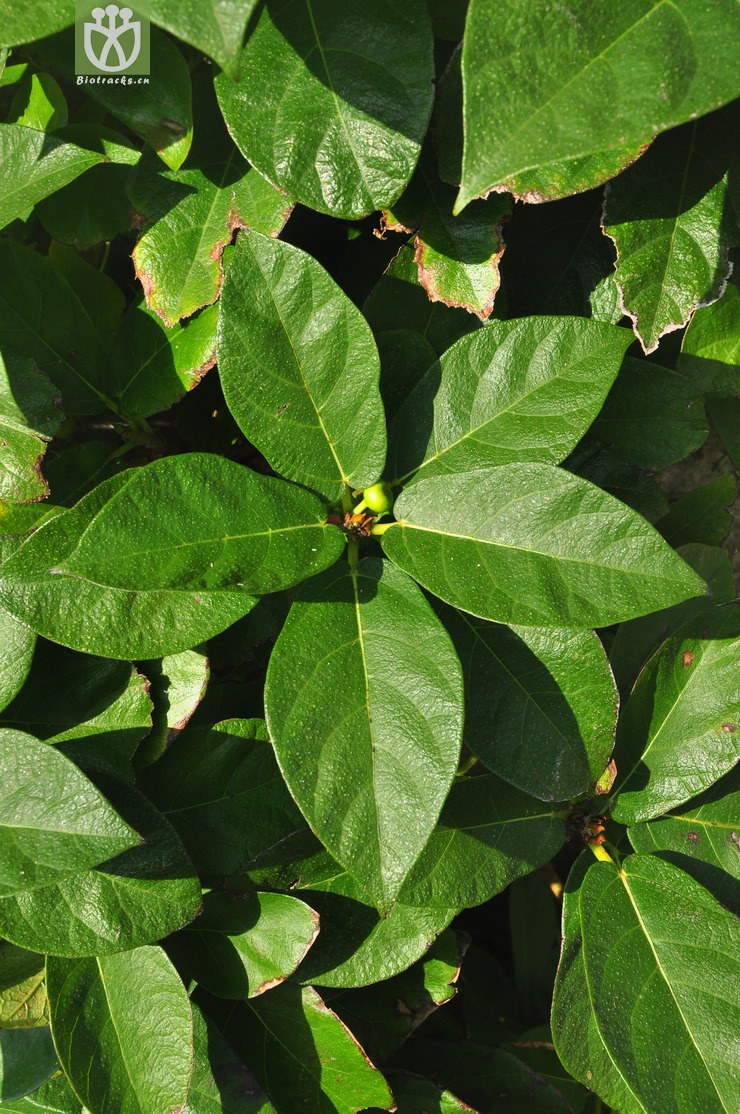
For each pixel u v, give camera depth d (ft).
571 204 2.29
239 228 2.21
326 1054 2.24
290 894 2.23
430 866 2.16
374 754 2.04
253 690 2.36
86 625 2.08
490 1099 2.40
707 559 2.33
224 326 2.09
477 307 2.21
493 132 1.89
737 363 2.28
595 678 2.15
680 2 1.92
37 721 2.21
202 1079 2.21
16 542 2.23
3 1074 2.23
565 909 2.21
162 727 2.23
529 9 1.90
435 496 2.10
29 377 2.21
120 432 2.34
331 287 2.09
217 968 2.21
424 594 2.12
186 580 2.02
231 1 1.83
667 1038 2.15
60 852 2.04
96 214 2.31
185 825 2.22
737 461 2.38
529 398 2.14
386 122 2.10
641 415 2.30
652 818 2.24
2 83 2.32
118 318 2.34
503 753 2.15
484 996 2.68
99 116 2.35
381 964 2.22
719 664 2.22
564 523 2.05
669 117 1.90
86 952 2.10
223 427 2.45
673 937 2.19
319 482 2.13
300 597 2.10
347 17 2.09
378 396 2.12
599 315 2.31
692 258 2.20
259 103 2.10
